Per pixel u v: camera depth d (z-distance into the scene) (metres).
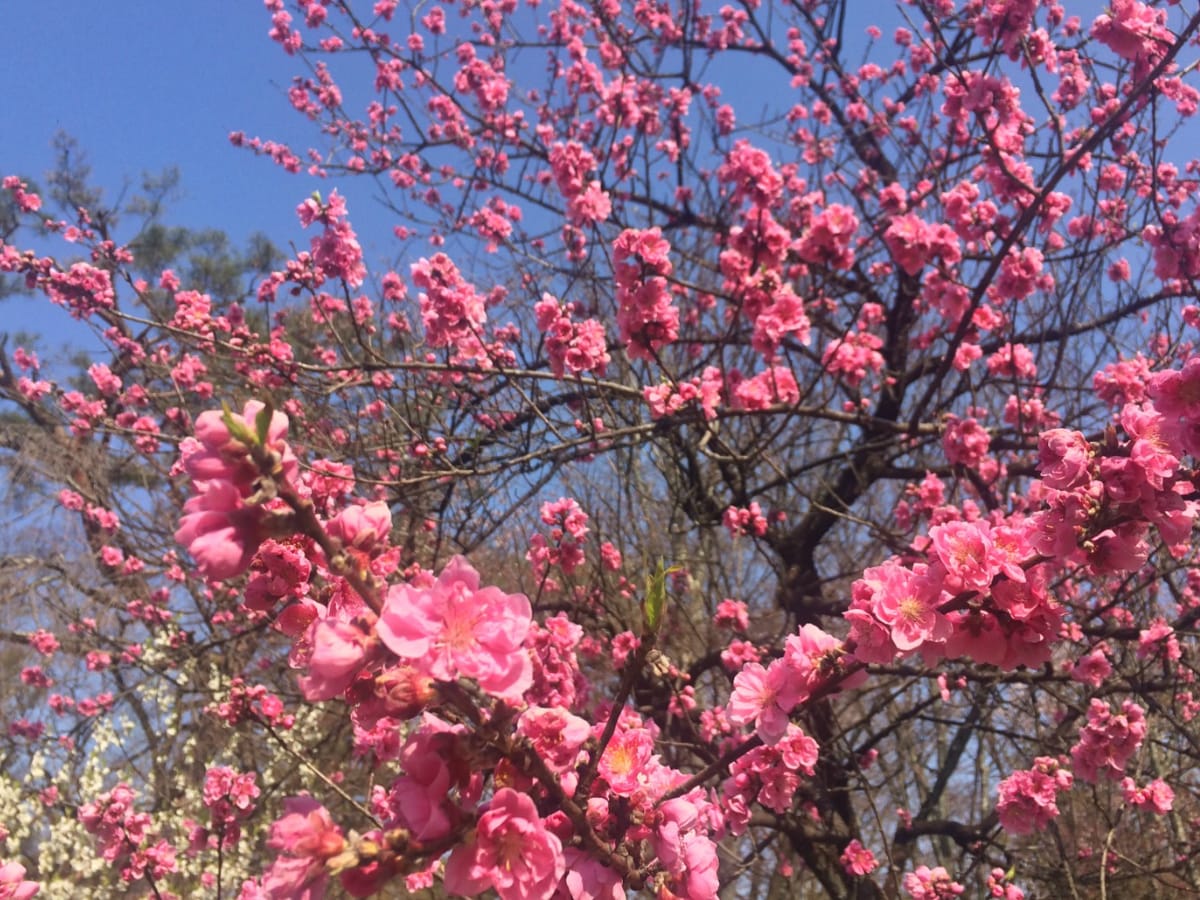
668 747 5.80
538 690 3.48
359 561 1.23
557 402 6.11
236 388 6.70
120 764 7.79
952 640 1.88
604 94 6.88
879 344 5.64
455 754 1.21
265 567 1.56
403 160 8.05
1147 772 5.79
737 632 5.60
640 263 3.84
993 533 1.88
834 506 6.75
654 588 1.44
